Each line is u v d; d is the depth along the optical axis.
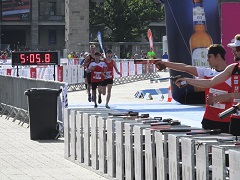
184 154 11.96
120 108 33.28
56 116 22.98
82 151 17.30
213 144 11.22
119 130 14.80
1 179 15.37
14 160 18.28
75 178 15.53
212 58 13.82
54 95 22.86
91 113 16.83
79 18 95.31
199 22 33.22
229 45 13.27
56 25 141.38
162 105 34.91
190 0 33.12
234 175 10.37
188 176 11.84
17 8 139.50
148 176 13.43
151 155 13.25
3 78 31.31
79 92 48.59
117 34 107.25
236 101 13.05
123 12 107.69
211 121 14.16
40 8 140.50
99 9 108.81
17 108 28.84
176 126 13.91
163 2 33.69
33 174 16.03
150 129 13.30
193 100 34.50
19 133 24.73
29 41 140.88
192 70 13.86
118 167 14.91
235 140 11.67
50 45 141.38
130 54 101.31
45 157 18.84
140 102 37.84
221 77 13.19
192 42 33.12
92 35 127.75
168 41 33.72
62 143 21.94
